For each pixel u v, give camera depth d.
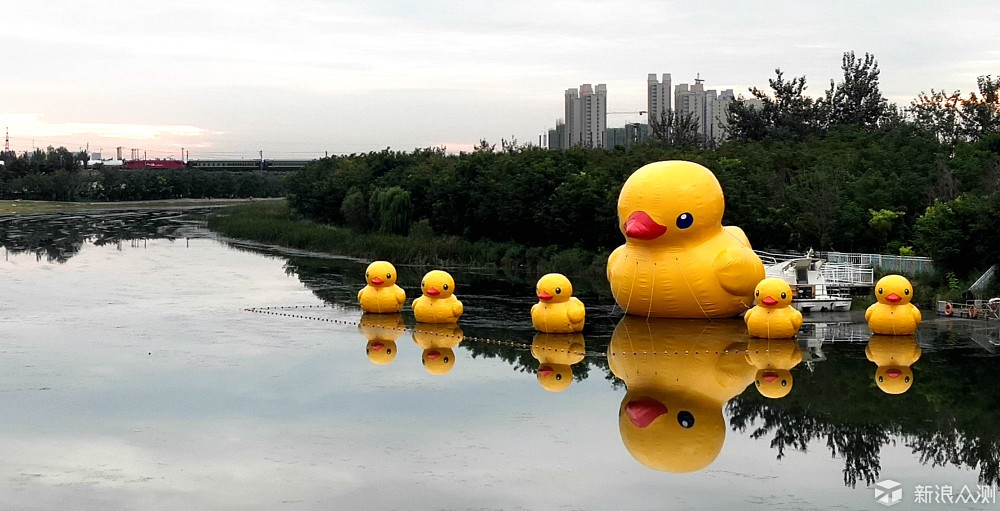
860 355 36.72
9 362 35.66
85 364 35.41
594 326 43.34
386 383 32.81
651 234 41.41
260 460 24.98
